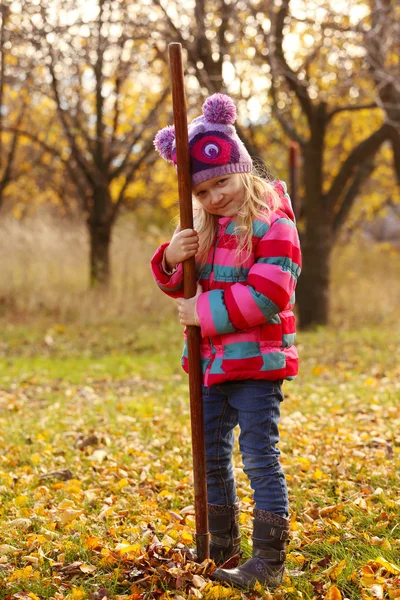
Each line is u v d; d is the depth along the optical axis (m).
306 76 12.24
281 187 2.78
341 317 12.80
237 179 2.59
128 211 19.02
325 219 12.02
